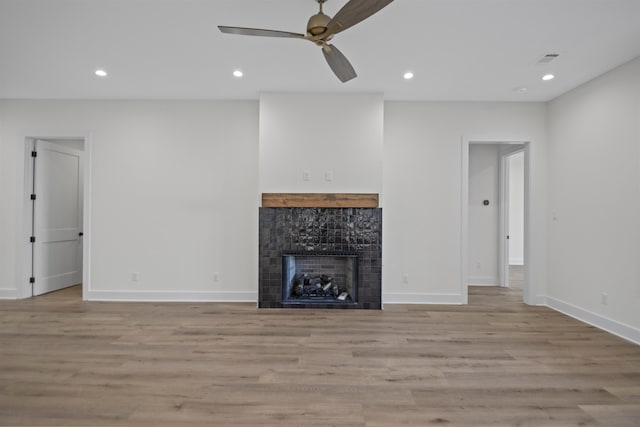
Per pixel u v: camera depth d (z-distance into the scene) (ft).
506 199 18.67
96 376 7.99
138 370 8.30
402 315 12.94
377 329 11.35
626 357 9.22
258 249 14.06
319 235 13.80
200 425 6.20
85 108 14.87
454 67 11.39
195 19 8.68
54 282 16.53
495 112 14.70
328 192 13.92
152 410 6.65
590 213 12.17
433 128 14.74
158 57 10.81
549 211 14.46
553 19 8.56
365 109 13.91
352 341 10.26
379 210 13.79
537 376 8.13
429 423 6.31
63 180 17.06
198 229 14.83
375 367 8.55
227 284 14.82
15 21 8.80
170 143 14.85
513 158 27.99
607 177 11.46
